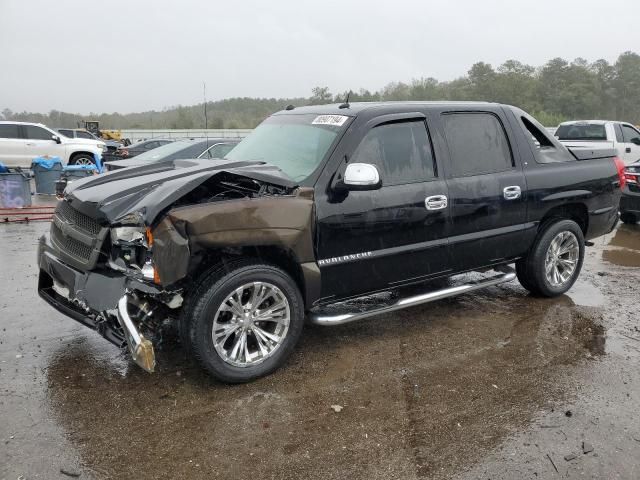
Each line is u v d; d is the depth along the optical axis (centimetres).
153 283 318
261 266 345
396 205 396
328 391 347
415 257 417
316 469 271
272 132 454
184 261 311
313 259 366
